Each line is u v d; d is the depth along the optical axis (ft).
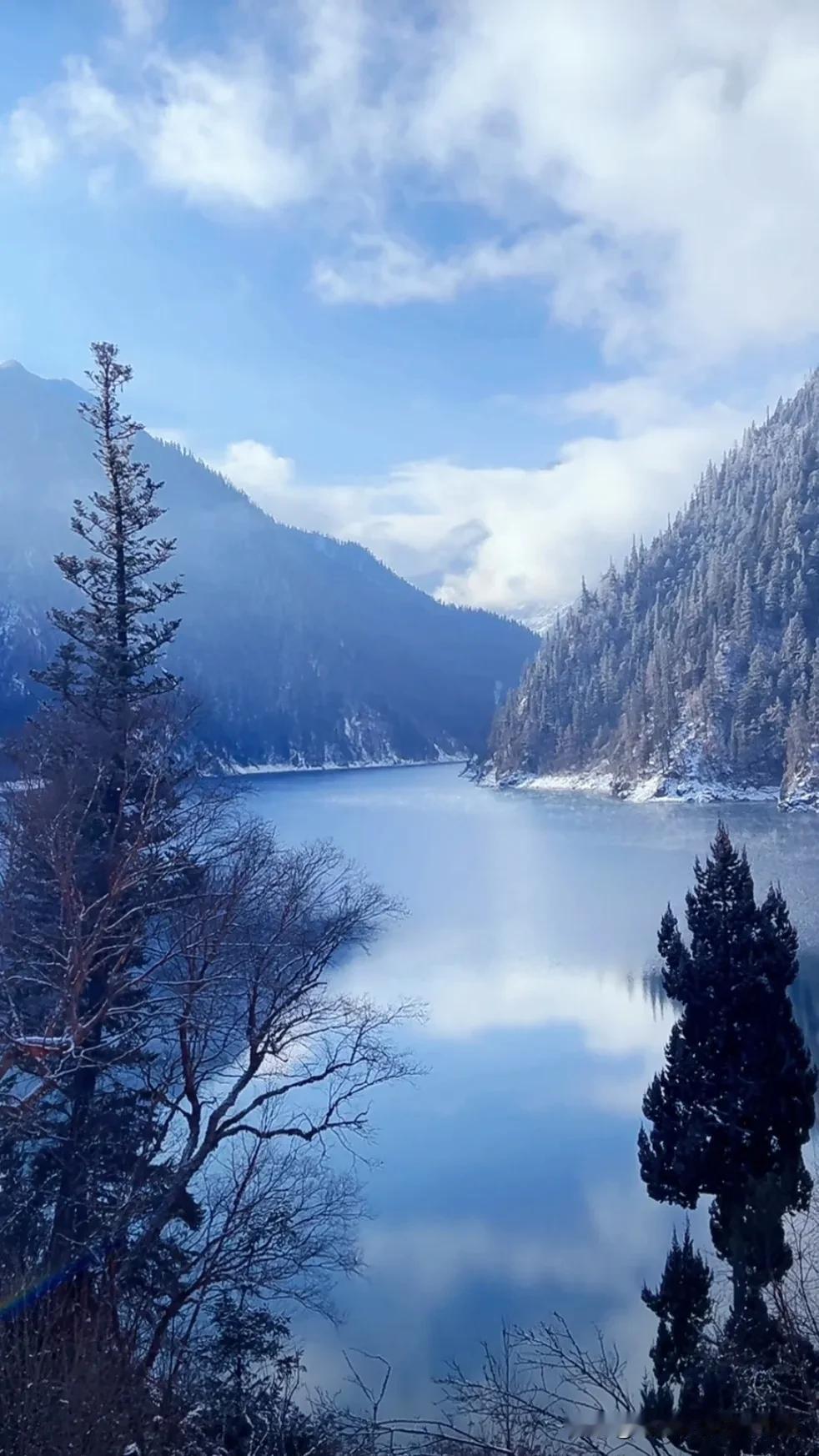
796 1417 35.22
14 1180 44.52
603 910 188.75
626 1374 52.80
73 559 56.34
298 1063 93.91
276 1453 37.01
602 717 558.97
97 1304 39.17
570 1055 108.37
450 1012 122.93
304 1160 74.59
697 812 382.83
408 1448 40.47
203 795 57.21
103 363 56.95
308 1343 57.82
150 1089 47.80
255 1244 50.67
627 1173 80.79
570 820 365.61
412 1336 58.29
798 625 458.91
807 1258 44.65
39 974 45.06
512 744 606.55
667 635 561.02
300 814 372.58
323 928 55.26
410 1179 77.77
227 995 48.11
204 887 47.93
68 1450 24.18
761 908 52.60
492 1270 65.41
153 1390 34.60
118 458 56.90
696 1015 50.21
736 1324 40.65
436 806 428.97
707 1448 36.78
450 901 197.98
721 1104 48.88
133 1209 41.65
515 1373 46.09
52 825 43.09
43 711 55.26
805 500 563.07
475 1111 92.02
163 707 55.21
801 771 380.99
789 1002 50.78
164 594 59.21
